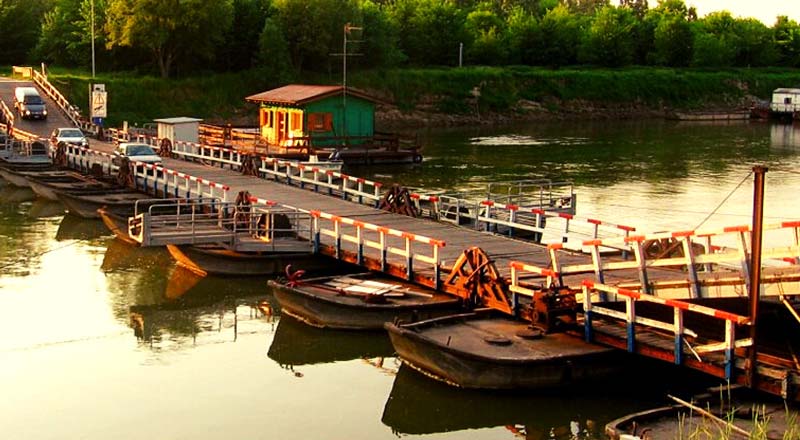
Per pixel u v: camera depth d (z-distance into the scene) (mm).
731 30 152750
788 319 20672
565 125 103250
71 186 41750
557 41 135750
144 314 25484
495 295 21625
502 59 131125
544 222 33688
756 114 116000
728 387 16719
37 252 32781
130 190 40719
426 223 31328
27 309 25812
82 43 94375
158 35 89938
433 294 23703
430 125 102500
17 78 81812
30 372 20938
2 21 96625
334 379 20719
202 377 20766
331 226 30656
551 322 20016
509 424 18297
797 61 156875
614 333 19547
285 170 48375
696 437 15453
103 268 30516
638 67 138500
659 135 87688
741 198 46688
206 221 29688
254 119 94250
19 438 17422
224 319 25141
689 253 19125
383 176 53562
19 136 57031
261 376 20859
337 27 104375
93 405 19062
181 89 92250
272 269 28500
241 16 102312
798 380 16391
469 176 54031
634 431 15805
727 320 16922
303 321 24156
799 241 18359
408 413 18812
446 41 124812
